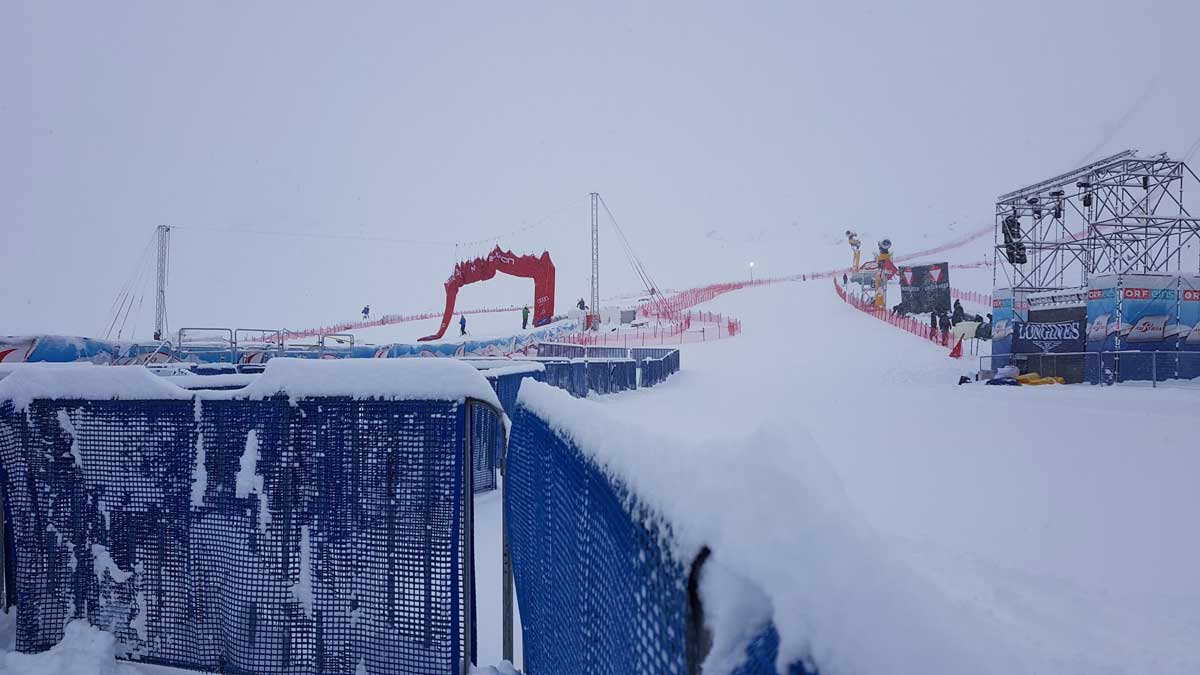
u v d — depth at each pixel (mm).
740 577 687
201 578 2623
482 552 4434
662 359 24406
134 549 2711
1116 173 19516
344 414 2510
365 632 2412
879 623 541
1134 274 17062
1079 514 5461
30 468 2838
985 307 45406
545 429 2109
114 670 2605
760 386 20906
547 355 31109
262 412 2586
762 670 629
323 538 2479
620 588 1209
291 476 2535
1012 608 3580
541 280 38312
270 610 2479
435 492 2408
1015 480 6711
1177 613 3451
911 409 12828
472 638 2469
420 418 2449
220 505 2600
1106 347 17250
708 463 849
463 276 41219
